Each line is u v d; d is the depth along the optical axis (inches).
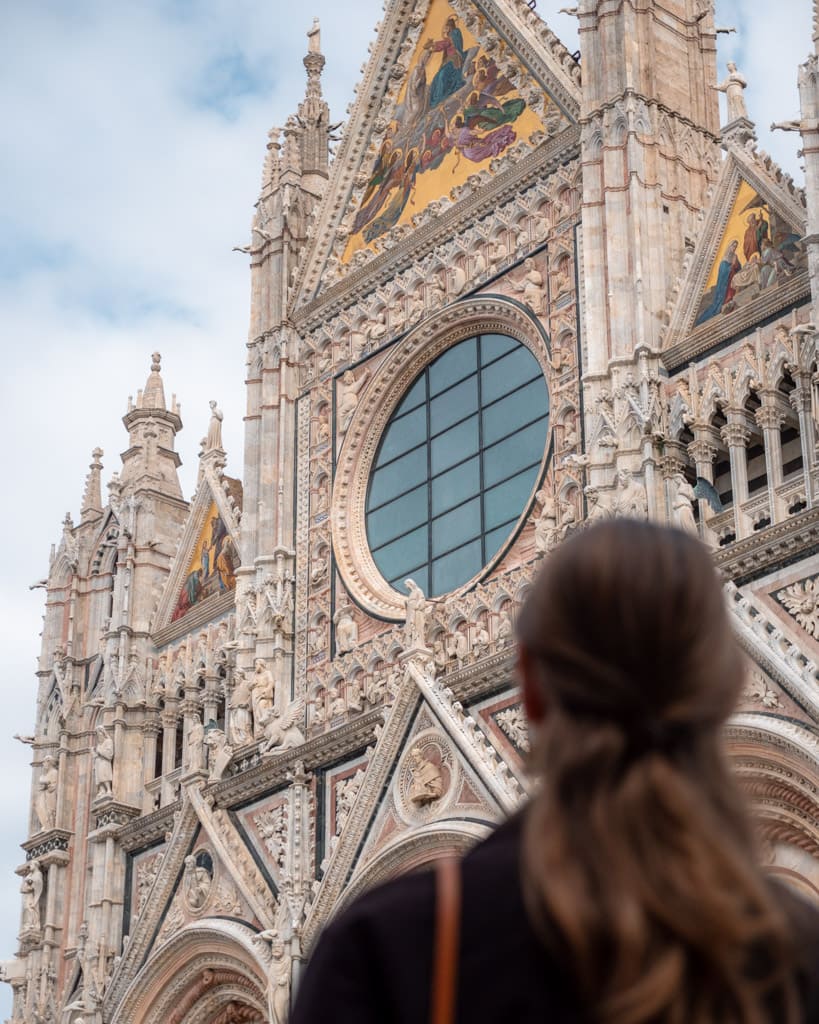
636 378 1349.7
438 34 1713.8
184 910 1535.4
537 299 1483.8
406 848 1328.7
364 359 1662.2
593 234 1444.4
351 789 1428.4
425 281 1619.1
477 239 1579.7
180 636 1766.7
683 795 172.2
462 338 1578.5
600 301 1416.1
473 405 1542.8
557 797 175.5
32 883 1739.7
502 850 177.9
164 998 1536.7
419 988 171.2
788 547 1172.5
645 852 170.1
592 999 167.2
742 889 168.9
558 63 1558.8
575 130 1514.5
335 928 177.8
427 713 1360.7
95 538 1930.4
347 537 1595.7
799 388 1236.5
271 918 1444.4
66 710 1825.8
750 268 1331.2
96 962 1610.5
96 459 1998.0
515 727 1317.7
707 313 1349.7
